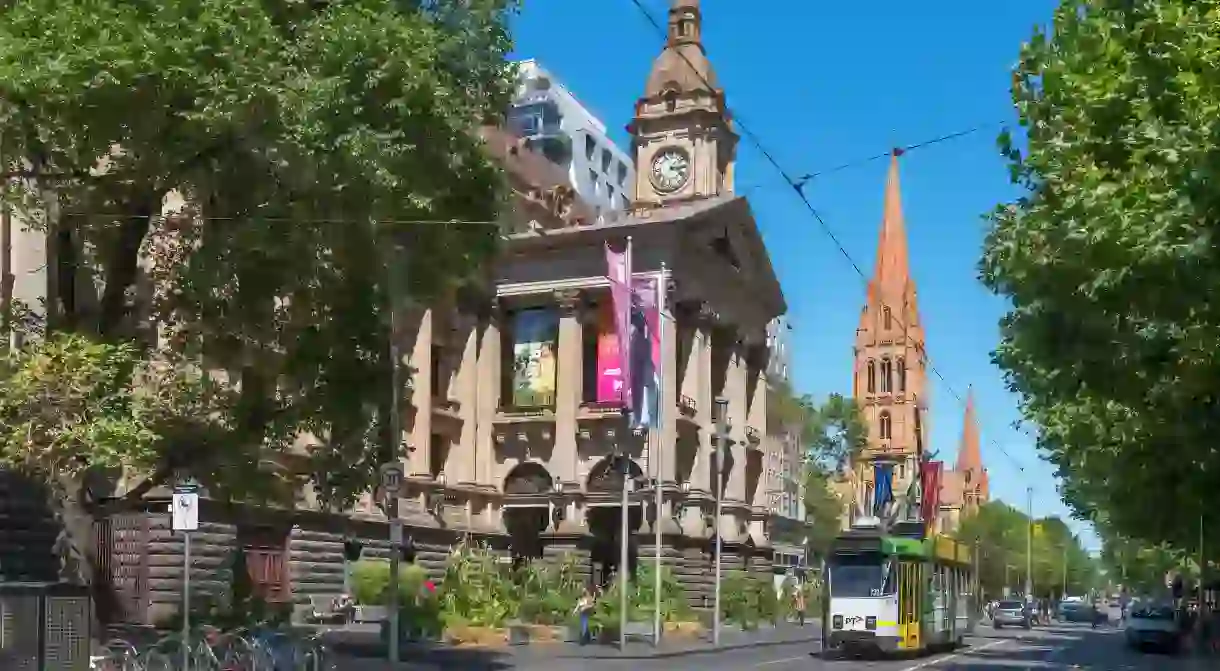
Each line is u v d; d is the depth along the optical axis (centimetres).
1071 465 4588
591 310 6875
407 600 4172
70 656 2100
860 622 3806
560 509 6544
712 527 6938
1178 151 1694
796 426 9769
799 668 3422
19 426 2238
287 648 2522
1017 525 13588
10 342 2602
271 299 2608
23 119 2194
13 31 2133
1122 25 2102
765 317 8350
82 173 2420
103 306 2680
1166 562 8350
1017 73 2261
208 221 2477
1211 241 1683
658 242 6638
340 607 4831
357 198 2359
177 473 2769
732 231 7462
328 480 2930
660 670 3344
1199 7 1870
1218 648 5456
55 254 3278
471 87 2655
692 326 7050
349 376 2755
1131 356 2262
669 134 7894
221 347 2666
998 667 3581
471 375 6688
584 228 6688
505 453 6844
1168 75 1859
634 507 6544
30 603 2028
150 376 2702
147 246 2722
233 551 4262
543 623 5016
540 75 10644
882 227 13862
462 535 6206
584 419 6619
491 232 2742
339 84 2238
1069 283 2155
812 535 9675
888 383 13438
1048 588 15100
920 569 4019
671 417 6525
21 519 3125
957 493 17150
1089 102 2008
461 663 3394
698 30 8144
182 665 2230
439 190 2514
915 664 3653
